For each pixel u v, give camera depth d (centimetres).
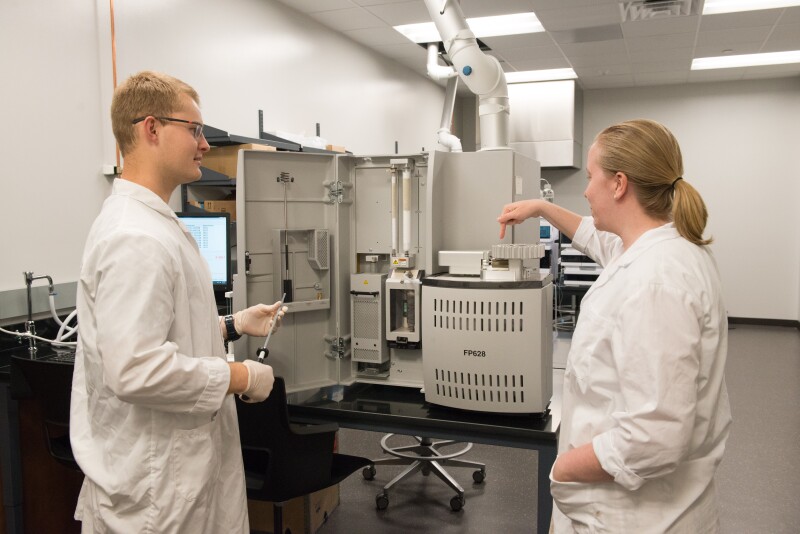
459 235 200
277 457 180
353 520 272
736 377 508
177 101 126
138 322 110
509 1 443
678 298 102
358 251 213
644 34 530
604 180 119
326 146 424
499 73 226
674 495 109
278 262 201
